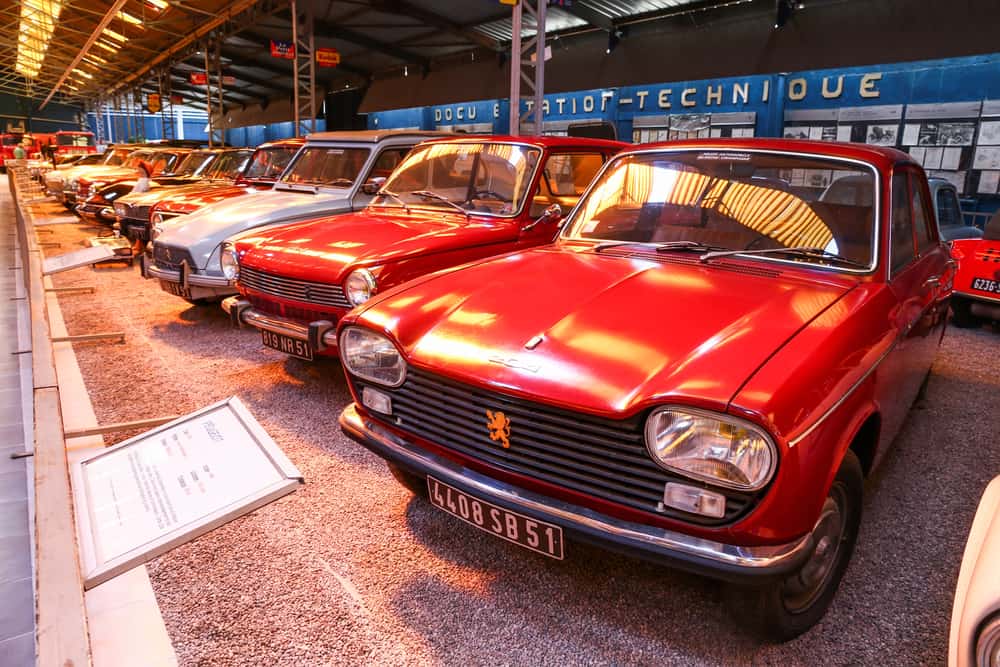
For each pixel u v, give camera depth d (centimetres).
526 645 200
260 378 437
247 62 2769
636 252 271
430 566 239
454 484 204
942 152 1001
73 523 182
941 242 337
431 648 199
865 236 240
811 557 188
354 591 225
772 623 189
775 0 1195
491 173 441
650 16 1415
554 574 234
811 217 252
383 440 227
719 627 208
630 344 188
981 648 122
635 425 171
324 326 374
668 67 1378
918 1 1007
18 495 297
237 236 455
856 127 1107
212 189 770
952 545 253
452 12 1695
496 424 195
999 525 145
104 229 1191
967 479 305
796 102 1188
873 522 269
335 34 2020
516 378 187
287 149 779
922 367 303
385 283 354
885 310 220
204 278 524
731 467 159
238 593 224
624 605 218
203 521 172
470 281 252
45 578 161
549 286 236
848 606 218
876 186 247
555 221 434
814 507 168
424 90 2206
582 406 173
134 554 164
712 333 189
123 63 3316
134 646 198
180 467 196
